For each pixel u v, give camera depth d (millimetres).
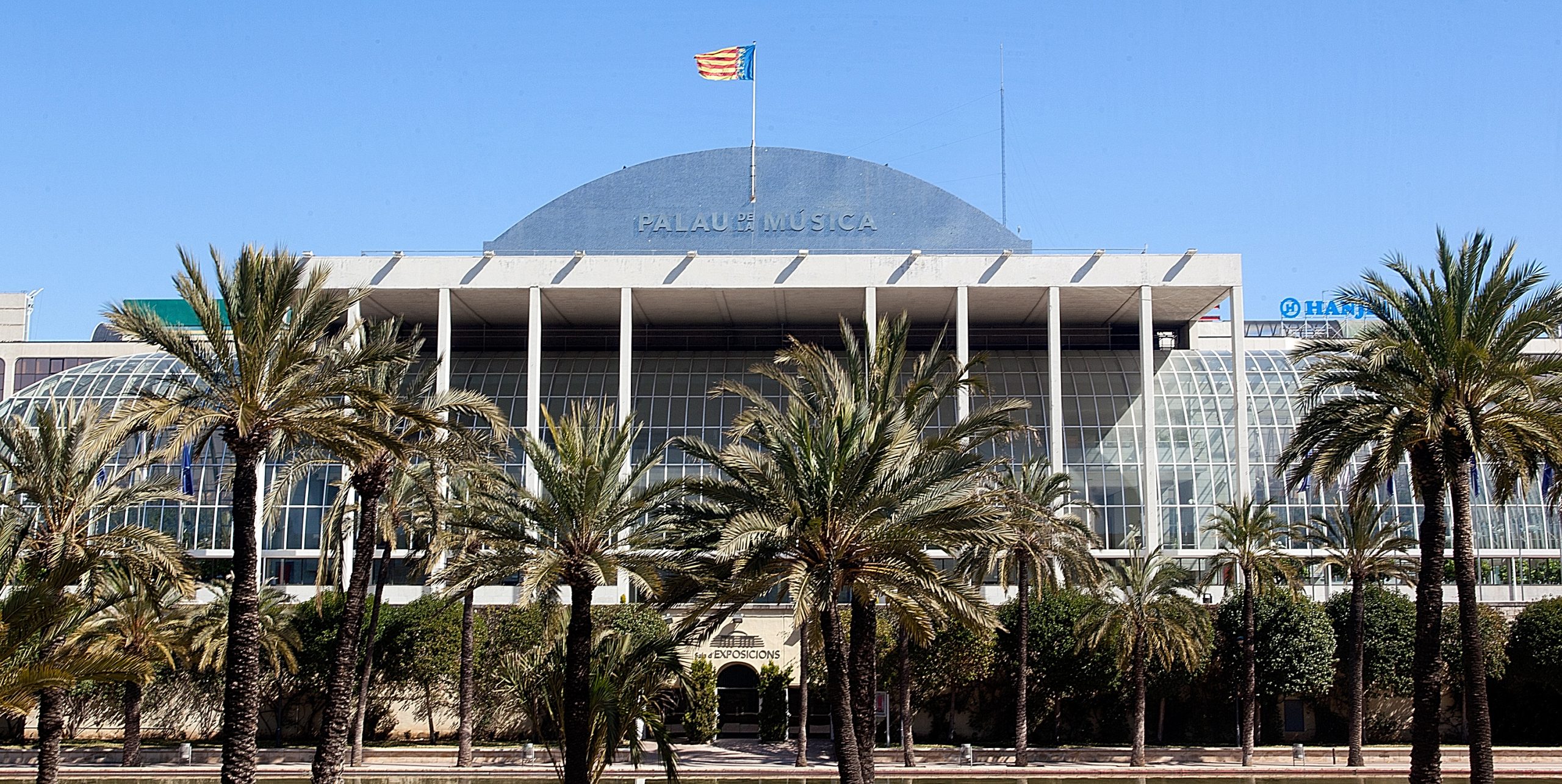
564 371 84688
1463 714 73125
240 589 36312
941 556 72500
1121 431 81750
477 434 46594
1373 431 41125
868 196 84562
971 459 38281
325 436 37125
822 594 36125
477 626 69625
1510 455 39062
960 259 78188
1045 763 66438
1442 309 40031
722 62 85438
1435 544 40938
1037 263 78062
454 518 41906
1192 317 89188
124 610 57000
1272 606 68375
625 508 40219
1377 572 65750
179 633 59469
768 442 38219
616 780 58562
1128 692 69875
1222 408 83500
